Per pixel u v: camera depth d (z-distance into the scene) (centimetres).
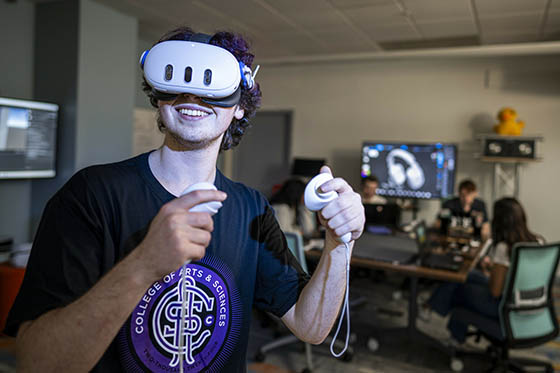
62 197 63
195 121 63
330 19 417
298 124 634
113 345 64
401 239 287
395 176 546
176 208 49
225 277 70
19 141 343
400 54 538
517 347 237
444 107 552
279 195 338
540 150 509
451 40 475
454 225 410
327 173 65
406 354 295
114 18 404
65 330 48
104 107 399
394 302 405
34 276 57
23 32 380
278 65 630
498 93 526
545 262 239
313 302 73
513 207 247
